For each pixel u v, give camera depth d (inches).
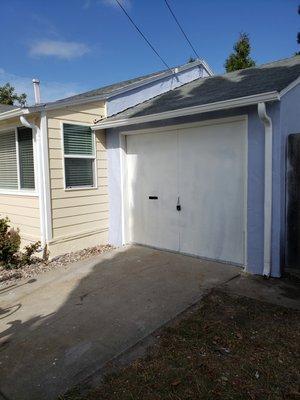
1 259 241.3
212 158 223.1
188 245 245.0
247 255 203.8
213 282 189.6
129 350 123.7
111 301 169.8
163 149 253.0
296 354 116.4
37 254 256.5
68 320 151.3
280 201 188.7
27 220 273.0
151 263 230.5
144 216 274.2
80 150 267.0
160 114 225.0
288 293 171.6
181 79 374.0
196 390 99.4
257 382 102.2
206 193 229.5
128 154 279.7
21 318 156.7
